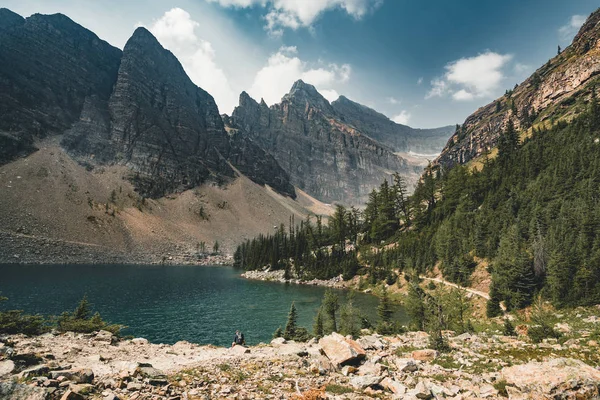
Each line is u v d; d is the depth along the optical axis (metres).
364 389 14.16
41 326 23.97
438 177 157.12
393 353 23.02
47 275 107.69
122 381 12.27
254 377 15.48
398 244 119.19
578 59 185.38
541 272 57.38
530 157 114.06
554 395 11.41
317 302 88.06
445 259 85.19
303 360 19.41
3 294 74.19
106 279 110.19
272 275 145.00
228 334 55.66
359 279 115.12
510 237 69.38
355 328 46.28
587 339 24.19
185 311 72.06
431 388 13.80
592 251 53.75
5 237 149.12
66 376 11.67
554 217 72.75
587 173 82.94
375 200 150.88
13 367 12.40
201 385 13.64
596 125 109.69
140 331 55.38
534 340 26.48
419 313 45.53
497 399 12.52
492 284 61.50
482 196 112.94
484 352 22.72
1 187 180.88
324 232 175.12
